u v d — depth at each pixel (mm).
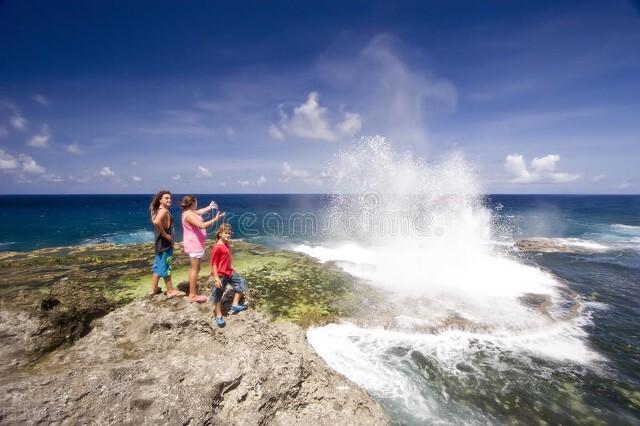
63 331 5688
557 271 16328
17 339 5355
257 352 5602
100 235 32938
